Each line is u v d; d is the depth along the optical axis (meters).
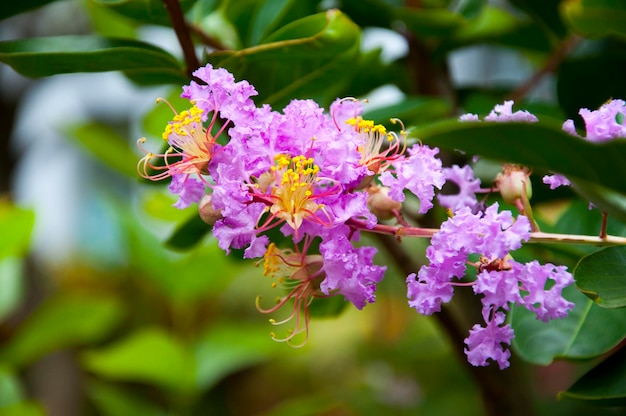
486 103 0.46
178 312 0.73
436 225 0.46
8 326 0.83
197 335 0.74
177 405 0.63
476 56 0.84
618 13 0.43
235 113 0.35
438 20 0.46
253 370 1.05
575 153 0.32
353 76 0.47
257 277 1.04
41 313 0.69
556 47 0.50
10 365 0.66
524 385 0.47
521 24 0.50
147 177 0.36
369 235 0.46
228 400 1.02
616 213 0.34
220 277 0.63
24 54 0.38
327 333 1.00
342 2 0.47
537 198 0.47
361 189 0.36
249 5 0.45
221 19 0.47
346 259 0.35
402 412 0.77
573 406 0.59
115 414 0.59
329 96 0.44
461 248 0.34
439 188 0.35
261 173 0.35
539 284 0.35
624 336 0.38
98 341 0.95
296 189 0.35
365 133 0.37
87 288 1.08
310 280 0.36
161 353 0.60
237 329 0.63
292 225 0.35
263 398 1.02
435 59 0.49
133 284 1.05
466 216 0.34
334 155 0.35
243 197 0.34
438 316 0.45
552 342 0.40
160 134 0.54
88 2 0.50
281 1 0.44
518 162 0.33
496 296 0.35
